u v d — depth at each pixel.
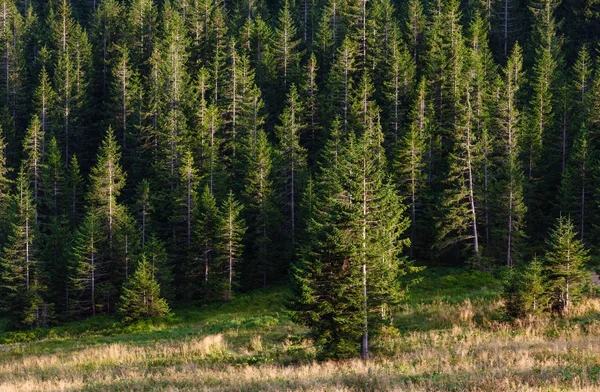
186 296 60.97
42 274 57.94
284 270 64.56
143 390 22.58
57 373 29.67
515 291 35.88
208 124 73.44
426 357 26.02
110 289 57.66
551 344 27.53
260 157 63.97
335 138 62.66
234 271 61.59
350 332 27.06
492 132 66.44
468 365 22.75
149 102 82.56
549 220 62.09
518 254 55.50
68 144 88.25
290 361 29.14
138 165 78.75
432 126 68.00
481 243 63.47
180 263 65.06
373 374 21.44
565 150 68.94
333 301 27.34
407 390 17.89
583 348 25.31
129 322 51.19
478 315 38.84
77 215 72.19
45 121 88.12
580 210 59.16
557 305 37.09
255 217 67.12
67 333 50.81
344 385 19.95
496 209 56.88
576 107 74.81
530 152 65.50
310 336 28.77
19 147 87.88
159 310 52.06
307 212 58.94
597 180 57.62
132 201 75.75
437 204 59.62
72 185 73.06
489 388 17.44
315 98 82.56
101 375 27.69
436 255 59.12
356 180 27.77
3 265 56.84
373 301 27.62
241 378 23.55
